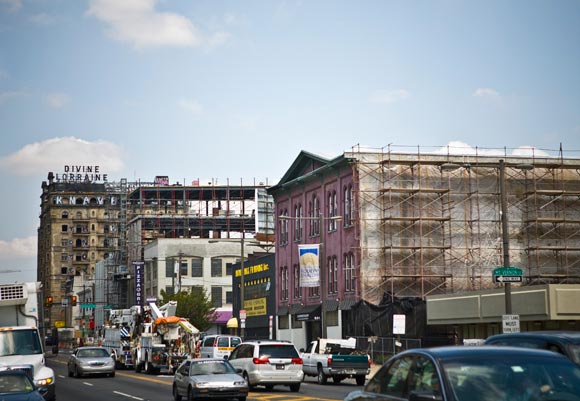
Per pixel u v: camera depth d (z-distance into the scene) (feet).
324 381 129.80
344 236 202.69
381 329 185.98
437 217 197.67
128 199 449.06
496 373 30.99
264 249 347.56
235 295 276.82
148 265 361.51
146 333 168.14
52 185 637.30
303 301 223.71
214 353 157.48
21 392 64.08
